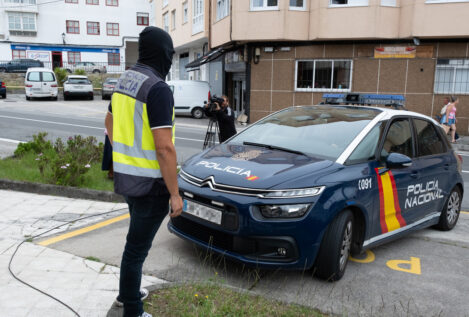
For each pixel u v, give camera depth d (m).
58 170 6.05
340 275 3.70
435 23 15.99
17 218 4.87
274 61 18.39
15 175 6.36
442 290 3.69
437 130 5.42
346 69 17.73
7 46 44.59
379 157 4.20
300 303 3.25
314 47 17.83
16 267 3.53
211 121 8.41
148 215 2.50
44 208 5.29
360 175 3.85
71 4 46.72
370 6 16.47
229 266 3.88
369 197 3.89
